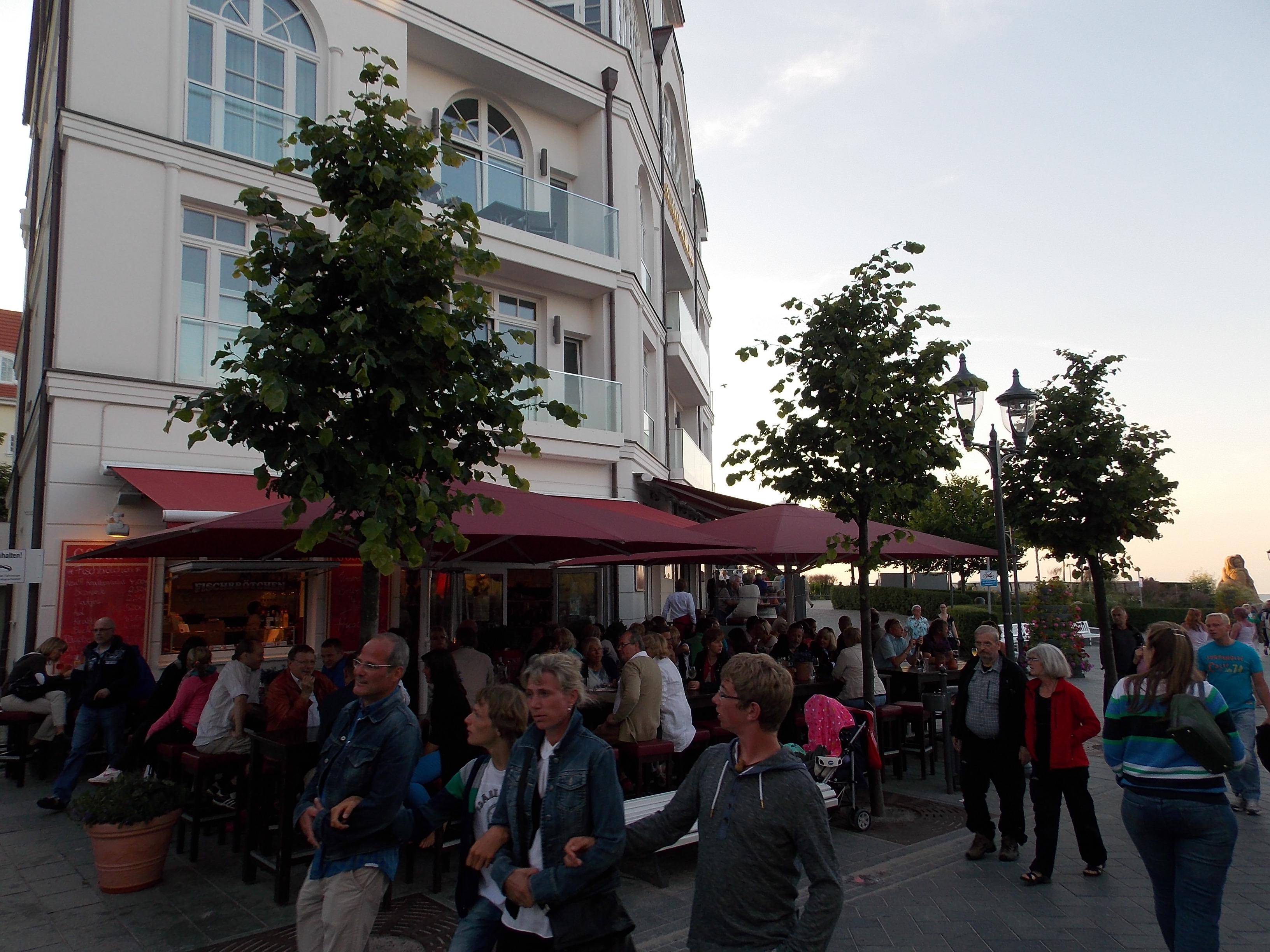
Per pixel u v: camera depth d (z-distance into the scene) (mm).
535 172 17172
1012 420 10211
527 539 7926
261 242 5414
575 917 2879
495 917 3244
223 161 11984
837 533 9508
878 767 7457
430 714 5867
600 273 16562
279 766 6004
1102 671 20422
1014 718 6266
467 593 14266
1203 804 3900
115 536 10508
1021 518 12836
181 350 11477
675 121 26562
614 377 16859
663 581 20797
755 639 12641
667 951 4711
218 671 7480
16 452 17578
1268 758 5336
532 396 6031
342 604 12375
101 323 10820
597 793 2980
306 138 5699
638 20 21781
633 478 16906
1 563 9273
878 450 7613
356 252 5172
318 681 7695
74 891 5617
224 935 4906
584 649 9703
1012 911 5297
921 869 6156
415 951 4676
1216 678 7812
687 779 2898
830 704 6980
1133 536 12328
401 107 5750
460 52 15406
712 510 18516
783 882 2545
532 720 3311
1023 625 19094
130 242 11141
